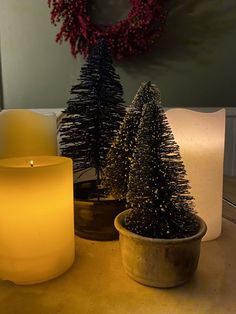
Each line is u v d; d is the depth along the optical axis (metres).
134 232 0.38
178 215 0.37
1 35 1.31
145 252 0.36
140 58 1.14
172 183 0.37
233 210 0.66
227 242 0.51
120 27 1.10
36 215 0.38
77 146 0.52
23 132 0.54
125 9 1.14
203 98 1.12
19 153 0.54
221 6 1.06
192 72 1.11
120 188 0.47
